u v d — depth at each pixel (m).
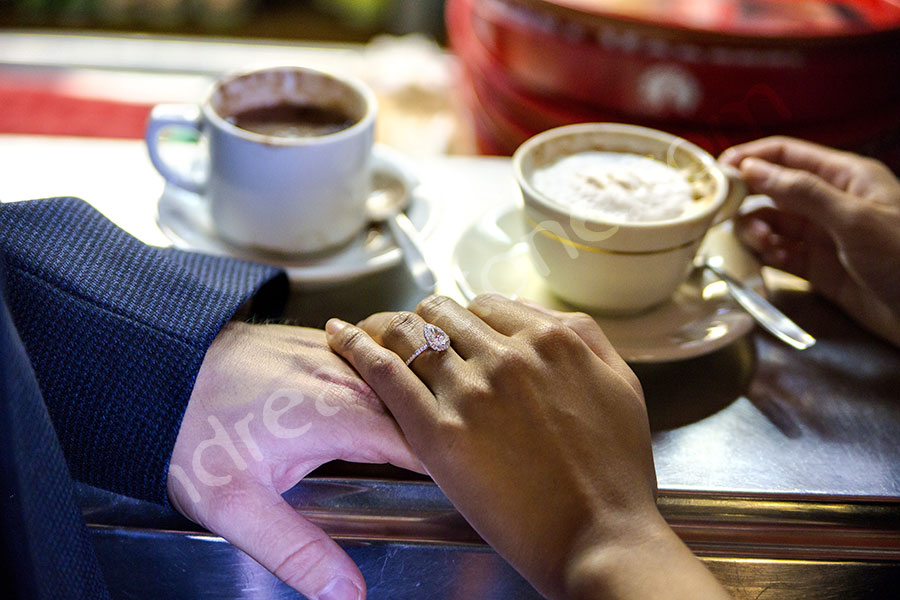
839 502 0.52
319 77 0.65
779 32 0.65
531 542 0.48
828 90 0.67
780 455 0.54
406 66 0.95
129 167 0.69
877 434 0.55
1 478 0.45
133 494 0.51
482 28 0.73
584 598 0.46
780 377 0.58
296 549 0.49
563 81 0.70
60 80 0.91
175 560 0.52
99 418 0.51
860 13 0.67
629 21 0.66
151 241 0.62
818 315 0.61
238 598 0.53
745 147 0.64
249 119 0.64
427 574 0.52
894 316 0.59
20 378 0.45
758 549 0.52
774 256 0.63
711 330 0.58
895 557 0.52
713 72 0.66
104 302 0.52
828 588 0.53
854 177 0.61
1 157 0.68
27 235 0.53
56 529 0.47
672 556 0.46
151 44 1.00
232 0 1.06
